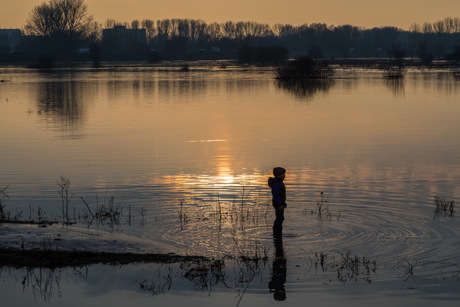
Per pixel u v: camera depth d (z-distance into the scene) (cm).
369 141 2222
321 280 796
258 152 1975
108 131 2611
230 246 951
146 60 17725
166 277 804
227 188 1387
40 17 17100
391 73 8162
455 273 813
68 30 17175
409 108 3578
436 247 931
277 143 2192
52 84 6519
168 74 9050
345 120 2980
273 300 727
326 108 3650
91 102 4231
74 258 876
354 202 1234
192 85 6191
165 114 3375
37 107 3862
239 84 6316
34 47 18000
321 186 1396
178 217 1124
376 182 1441
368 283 780
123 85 6259
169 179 1501
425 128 2603
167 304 709
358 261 867
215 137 2386
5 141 2300
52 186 1424
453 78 7044
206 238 994
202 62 16212
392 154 1900
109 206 1212
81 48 19200
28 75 8938
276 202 1013
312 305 709
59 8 17088
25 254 884
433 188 1371
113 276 805
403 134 2417
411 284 775
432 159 1794
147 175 1560
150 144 2194
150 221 1096
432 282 779
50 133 2553
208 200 1263
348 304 709
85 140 2316
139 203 1241
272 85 6100
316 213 1146
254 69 11025
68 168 1683
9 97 4706
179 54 19112
